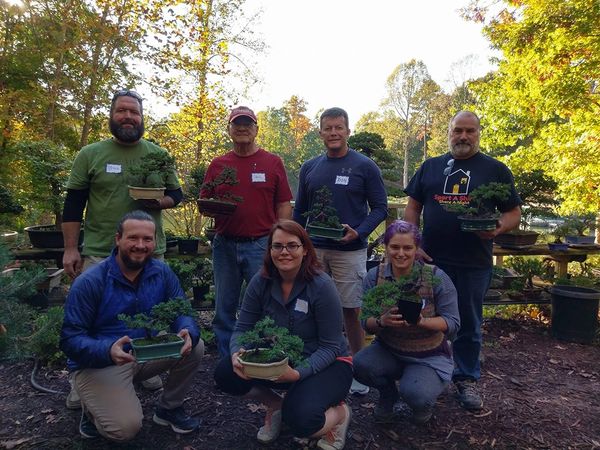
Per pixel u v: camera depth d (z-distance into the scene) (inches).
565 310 189.0
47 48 373.7
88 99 380.8
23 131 368.2
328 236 130.3
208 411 122.9
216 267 142.9
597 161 306.7
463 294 126.7
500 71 412.2
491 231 118.3
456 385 129.3
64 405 125.6
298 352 91.6
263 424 116.8
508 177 126.4
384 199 136.9
